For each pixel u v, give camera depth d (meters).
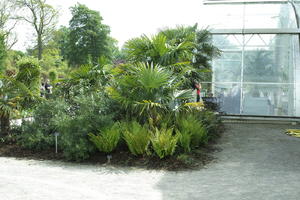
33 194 4.36
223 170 5.79
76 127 6.73
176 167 5.91
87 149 6.39
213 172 5.65
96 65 9.41
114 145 6.64
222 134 9.84
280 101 13.24
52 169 5.80
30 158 6.64
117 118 7.71
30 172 5.57
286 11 13.27
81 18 45.66
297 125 12.28
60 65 43.44
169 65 8.30
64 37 52.59
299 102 13.02
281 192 4.51
